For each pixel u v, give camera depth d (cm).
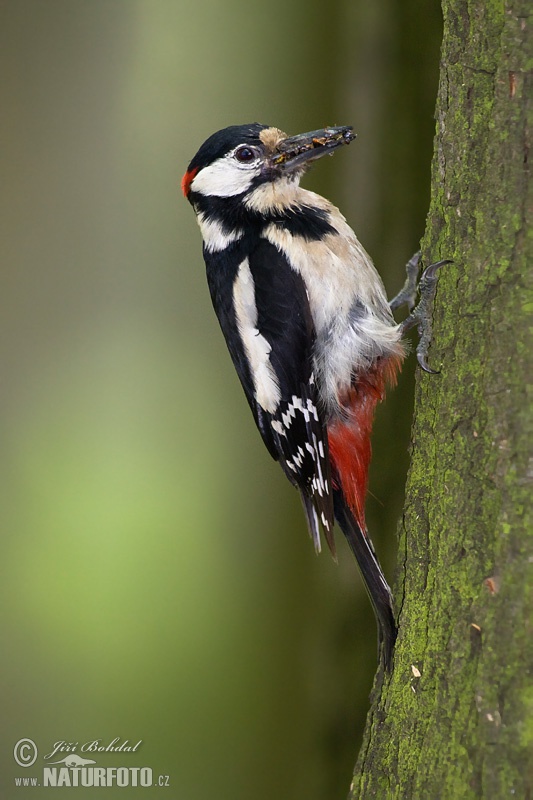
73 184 996
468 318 610
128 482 1049
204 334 1055
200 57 985
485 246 601
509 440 565
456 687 579
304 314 788
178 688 1020
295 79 979
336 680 990
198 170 848
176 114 991
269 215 816
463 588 585
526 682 538
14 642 1030
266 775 993
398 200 958
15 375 1023
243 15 977
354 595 998
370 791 650
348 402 798
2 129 979
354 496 796
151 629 1032
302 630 1005
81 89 980
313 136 823
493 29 612
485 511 579
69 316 1022
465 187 627
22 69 973
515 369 569
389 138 958
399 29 952
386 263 956
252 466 1056
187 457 1057
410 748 612
